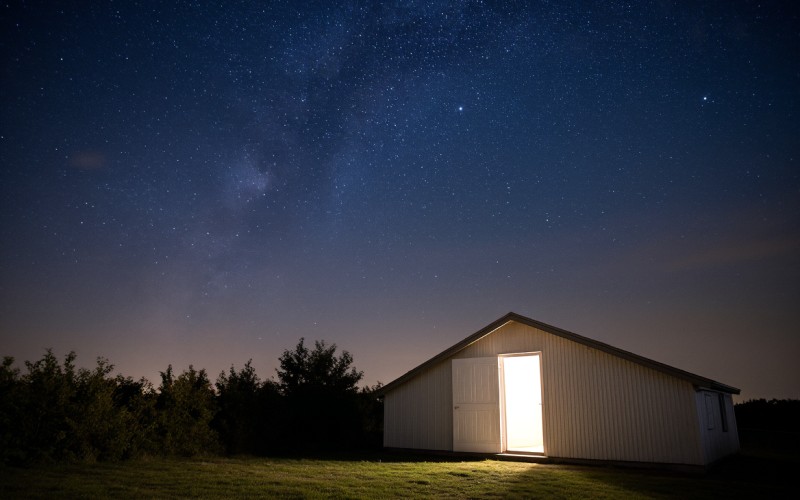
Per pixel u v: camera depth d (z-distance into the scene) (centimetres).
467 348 1638
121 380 1430
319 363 1953
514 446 1722
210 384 1599
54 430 1158
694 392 1263
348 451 1725
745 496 910
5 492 806
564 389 1435
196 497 825
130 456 1306
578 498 880
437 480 1047
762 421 2789
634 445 1305
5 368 1115
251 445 1652
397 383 1741
